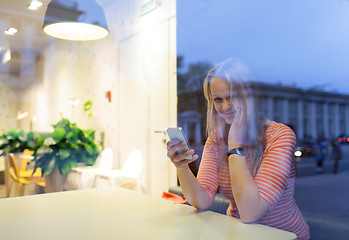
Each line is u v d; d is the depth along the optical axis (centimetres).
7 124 381
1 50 387
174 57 241
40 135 285
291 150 80
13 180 263
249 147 81
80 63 381
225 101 89
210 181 94
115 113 331
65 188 271
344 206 126
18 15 288
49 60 403
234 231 69
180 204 98
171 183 254
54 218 82
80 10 152
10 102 404
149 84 280
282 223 83
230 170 80
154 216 83
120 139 319
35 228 73
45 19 155
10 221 79
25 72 406
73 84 380
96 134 348
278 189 76
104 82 348
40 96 403
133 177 268
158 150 269
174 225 74
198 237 65
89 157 296
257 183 77
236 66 92
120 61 323
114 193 117
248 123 85
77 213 87
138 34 297
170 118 251
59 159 275
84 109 367
